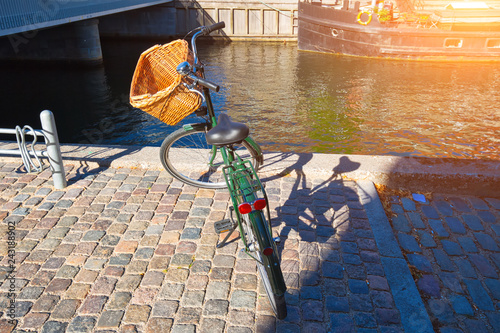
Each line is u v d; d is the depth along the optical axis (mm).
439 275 3166
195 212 3879
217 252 3326
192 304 2816
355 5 29078
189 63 3238
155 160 4742
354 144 16828
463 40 27031
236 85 24969
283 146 16891
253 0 36719
